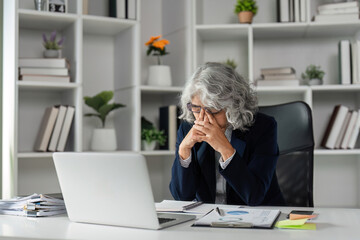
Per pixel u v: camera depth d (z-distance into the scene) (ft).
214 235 3.70
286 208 5.17
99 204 4.21
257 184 5.45
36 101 9.90
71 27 9.49
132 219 4.04
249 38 9.95
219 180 6.16
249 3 9.99
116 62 10.62
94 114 9.80
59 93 10.13
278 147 6.61
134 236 3.71
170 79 10.21
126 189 4.02
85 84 10.45
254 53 11.07
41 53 9.95
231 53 11.12
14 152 8.55
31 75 8.77
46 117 9.32
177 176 6.03
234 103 5.58
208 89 5.38
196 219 4.47
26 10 8.66
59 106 9.10
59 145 9.07
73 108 9.16
